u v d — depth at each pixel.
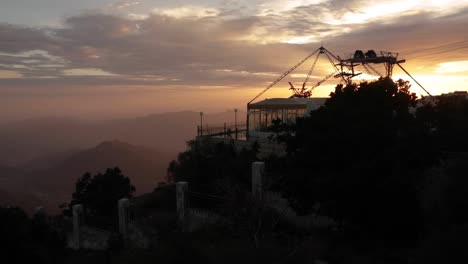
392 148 18.44
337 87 21.66
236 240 22.61
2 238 17.42
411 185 18.81
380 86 20.78
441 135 21.78
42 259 18.97
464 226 16.72
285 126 23.77
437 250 15.91
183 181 31.25
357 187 17.95
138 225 28.98
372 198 18.31
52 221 34.62
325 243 20.05
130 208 32.03
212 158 32.44
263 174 24.36
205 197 29.20
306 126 21.14
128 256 23.08
